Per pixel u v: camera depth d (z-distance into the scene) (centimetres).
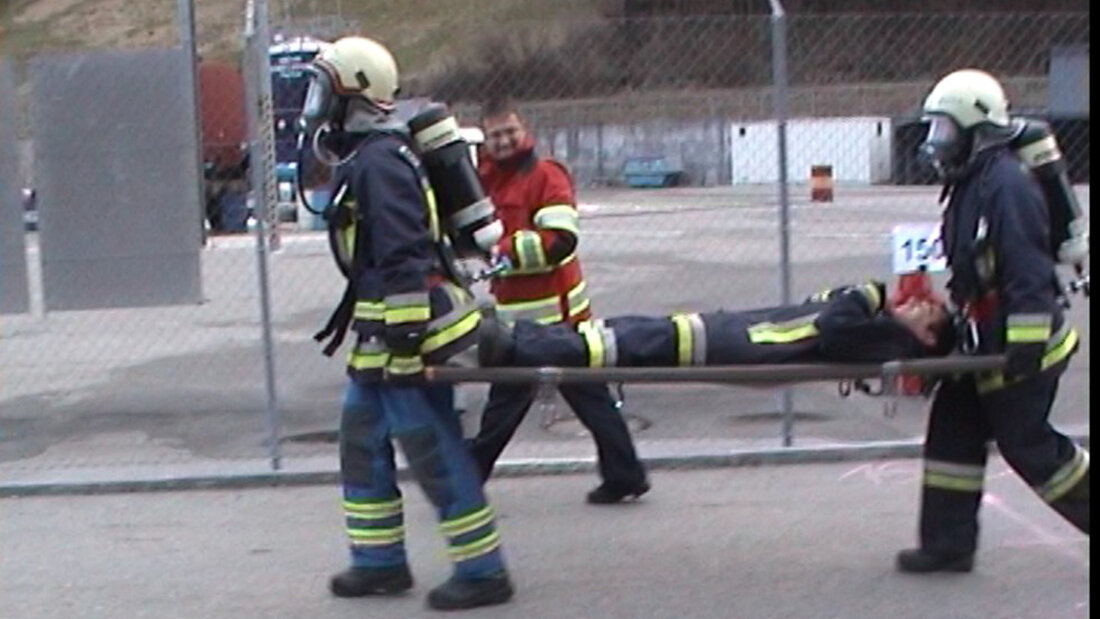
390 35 5938
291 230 2822
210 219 2766
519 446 1009
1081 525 691
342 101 662
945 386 713
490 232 686
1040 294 652
